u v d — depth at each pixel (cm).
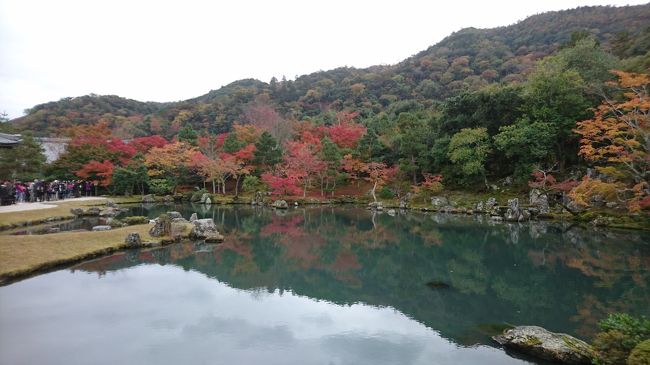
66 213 2559
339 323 988
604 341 731
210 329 926
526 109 3278
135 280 1305
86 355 767
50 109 8644
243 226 2683
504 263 1634
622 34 4438
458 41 10931
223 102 9681
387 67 11950
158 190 4362
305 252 1891
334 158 4231
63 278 1284
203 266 1537
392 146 4359
